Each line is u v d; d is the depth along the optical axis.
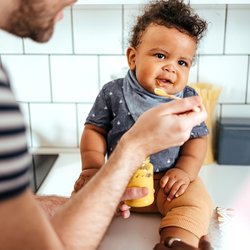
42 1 0.44
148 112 0.60
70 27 1.14
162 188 0.76
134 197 0.66
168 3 0.78
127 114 0.80
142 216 0.79
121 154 0.55
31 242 0.36
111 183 0.52
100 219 0.50
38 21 0.46
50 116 1.24
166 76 0.74
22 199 0.34
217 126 1.16
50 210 0.75
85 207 0.50
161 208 0.76
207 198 0.74
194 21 0.75
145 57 0.75
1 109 0.31
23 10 0.44
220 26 1.12
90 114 0.87
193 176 0.78
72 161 1.18
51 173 1.09
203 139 0.85
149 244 0.67
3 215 0.33
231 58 1.15
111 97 0.84
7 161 0.32
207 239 0.59
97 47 1.16
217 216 0.78
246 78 1.17
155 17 0.76
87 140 0.84
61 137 1.27
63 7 0.49
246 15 1.10
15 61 1.19
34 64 1.19
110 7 1.12
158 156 0.78
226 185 1.00
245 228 0.74
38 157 1.23
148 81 0.76
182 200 0.71
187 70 0.77
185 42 0.73
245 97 1.18
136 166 0.57
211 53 1.14
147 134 0.57
